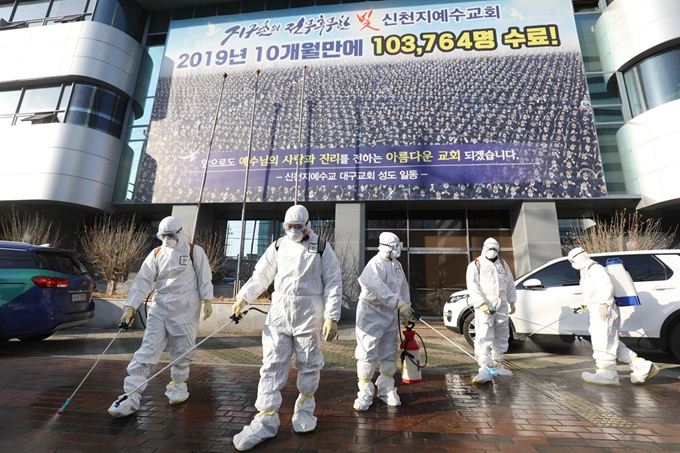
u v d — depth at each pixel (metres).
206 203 11.67
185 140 12.27
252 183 11.61
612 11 11.45
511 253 11.48
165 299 3.35
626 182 10.42
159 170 12.09
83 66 12.04
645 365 4.07
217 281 12.11
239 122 12.21
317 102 12.07
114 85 12.53
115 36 12.81
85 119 11.91
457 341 7.24
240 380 4.21
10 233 11.21
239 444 2.45
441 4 12.52
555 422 3.02
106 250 10.05
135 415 3.08
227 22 13.50
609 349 4.21
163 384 3.99
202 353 5.84
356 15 12.82
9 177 11.09
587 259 4.51
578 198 10.19
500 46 11.80
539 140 10.77
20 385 3.86
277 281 2.90
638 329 5.06
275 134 11.93
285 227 2.93
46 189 10.84
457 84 11.62
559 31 11.71
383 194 11.02
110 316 8.47
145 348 3.21
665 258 5.23
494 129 11.05
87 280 6.46
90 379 4.14
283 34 13.00
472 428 2.88
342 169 11.35
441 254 11.91
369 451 2.47
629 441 2.66
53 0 13.25
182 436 2.68
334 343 6.91
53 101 12.05
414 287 11.78
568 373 4.72
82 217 12.45
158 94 12.88
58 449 2.44
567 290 5.66
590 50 11.97
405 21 12.50
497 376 4.51
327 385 4.07
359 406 3.26
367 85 12.01
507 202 10.94
